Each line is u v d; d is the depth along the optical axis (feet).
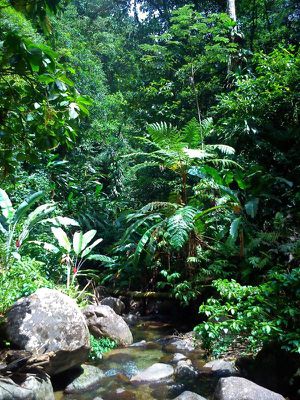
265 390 9.93
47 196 26.20
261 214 20.70
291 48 24.21
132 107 33.06
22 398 9.30
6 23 11.67
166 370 12.91
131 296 22.84
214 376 12.41
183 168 20.57
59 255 20.88
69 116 7.14
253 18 34.01
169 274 21.48
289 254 16.84
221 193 20.30
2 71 6.41
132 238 24.91
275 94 22.59
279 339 10.73
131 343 16.79
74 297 17.79
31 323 11.55
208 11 37.17
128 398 11.27
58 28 36.45
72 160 37.32
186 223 17.24
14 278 15.31
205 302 19.29
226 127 24.03
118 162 38.78
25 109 7.73
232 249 18.98
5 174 8.24
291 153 22.79
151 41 47.91
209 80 30.99
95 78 39.81
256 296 11.82
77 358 12.05
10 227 18.29
